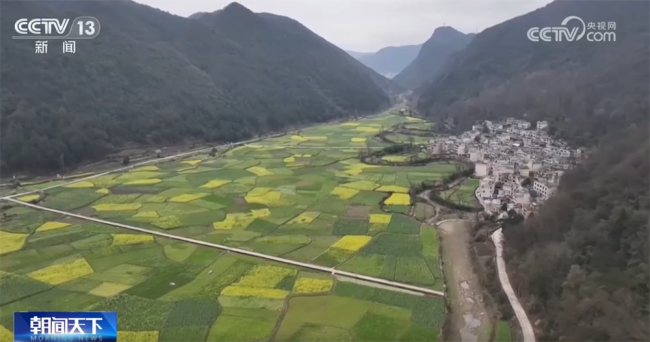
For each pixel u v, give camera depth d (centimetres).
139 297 6781
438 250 8675
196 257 8306
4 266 7894
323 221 10325
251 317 6222
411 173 14775
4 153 14500
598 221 7719
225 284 7219
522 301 6725
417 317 6275
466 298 6994
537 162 14425
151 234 9500
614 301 5741
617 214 7350
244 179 14175
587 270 6631
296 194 12481
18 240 9125
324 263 8050
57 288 7088
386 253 8494
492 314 6512
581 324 5366
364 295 6869
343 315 6303
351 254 8431
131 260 8188
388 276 7538
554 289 6519
